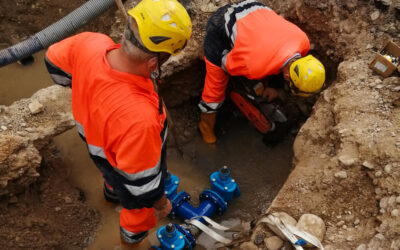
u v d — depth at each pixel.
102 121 1.62
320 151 2.58
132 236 2.32
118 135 1.60
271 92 3.01
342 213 2.26
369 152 2.29
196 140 3.54
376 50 2.82
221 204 2.84
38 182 2.79
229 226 2.93
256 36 2.49
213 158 3.44
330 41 3.03
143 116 1.58
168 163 3.39
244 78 2.98
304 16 3.07
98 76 1.62
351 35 2.94
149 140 1.60
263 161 3.37
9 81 3.61
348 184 2.30
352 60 2.83
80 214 2.88
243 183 3.25
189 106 3.69
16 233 2.53
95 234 2.84
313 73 2.32
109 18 3.60
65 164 3.10
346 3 2.98
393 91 2.52
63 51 1.86
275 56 2.44
